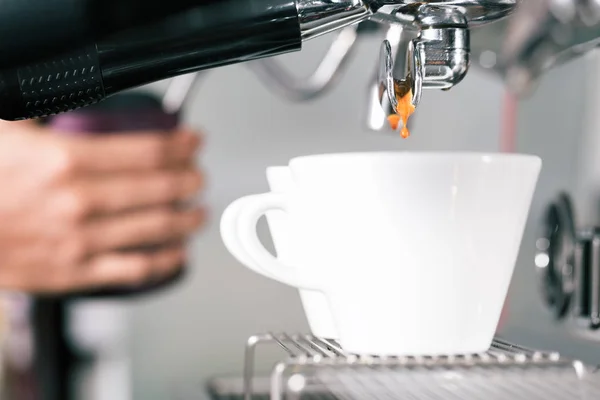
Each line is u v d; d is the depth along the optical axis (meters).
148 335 0.80
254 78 0.81
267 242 0.77
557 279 0.50
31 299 0.82
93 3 0.31
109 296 0.80
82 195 0.77
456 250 0.34
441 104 0.80
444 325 0.34
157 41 0.32
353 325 0.35
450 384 0.47
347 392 0.46
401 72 0.38
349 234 0.34
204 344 0.79
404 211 0.33
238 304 0.80
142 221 0.78
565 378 0.43
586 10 0.45
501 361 0.33
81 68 0.32
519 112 0.65
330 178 0.34
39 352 0.82
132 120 0.79
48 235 0.79
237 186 0.81
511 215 0.34
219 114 0.81
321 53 0.81
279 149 0.81
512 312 0.58
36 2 0.31
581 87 0.50
